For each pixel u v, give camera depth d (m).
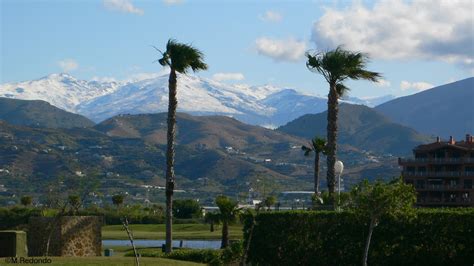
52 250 59.44
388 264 54.66
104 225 140.50
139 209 168.12
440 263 53.50
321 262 56.34
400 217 54.69
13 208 118.19
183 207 170.62
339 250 55.94
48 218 59.88
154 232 125.62
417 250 54.06
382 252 54.84
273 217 58.47
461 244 53.22
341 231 56.12
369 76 71.25
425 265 53.88
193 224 147.00
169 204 68.81
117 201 175.00
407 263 54.25
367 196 53.34
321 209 62.19
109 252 63.62
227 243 81.00
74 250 60.09
